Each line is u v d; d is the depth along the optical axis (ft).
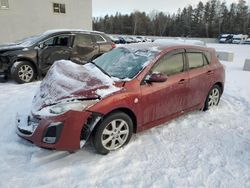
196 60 15.42
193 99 15.16
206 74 15.81
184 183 9.53
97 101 10.40
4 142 11.94
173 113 13.94
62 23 62.03
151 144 12.30
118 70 12.81
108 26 270.26
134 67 12.64
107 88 10.91
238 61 54.13
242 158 11.43
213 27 262.47
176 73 13.79
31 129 10.61
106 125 10.87
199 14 274.77
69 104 10.05
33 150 11.30
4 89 21.33
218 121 15.56
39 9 56.90
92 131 10.73
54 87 11.14
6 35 52.75
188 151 11.83
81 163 10.50
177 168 10.46
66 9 62.13
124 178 9.70
